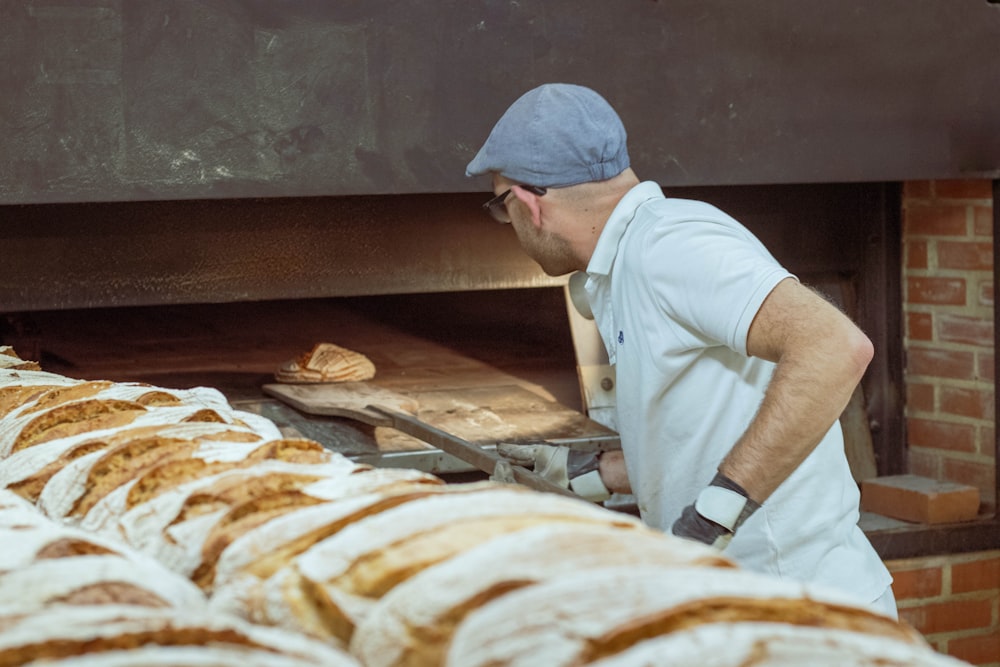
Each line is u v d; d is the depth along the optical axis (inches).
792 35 96.3
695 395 66.9
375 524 28.9
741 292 60.3
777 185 115.9
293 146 87.0
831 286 120.1
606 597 23.2
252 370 124.9
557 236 70.0
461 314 156.2
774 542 67.2
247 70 85.2
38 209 97.0
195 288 102.7
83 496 38.4
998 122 102.2
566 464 74.3
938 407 116.6
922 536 105.7
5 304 97.2
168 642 23.0
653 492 70.0
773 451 58.2
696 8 93.9
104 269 99.7
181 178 85.0
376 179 89.0
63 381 57.1
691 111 95.3
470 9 89.1
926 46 99.6
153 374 121.6
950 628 107.8
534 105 67.9
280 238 104.5
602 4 91.9
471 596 24.8
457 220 109.0
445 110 89.7
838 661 21.7
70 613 24.1
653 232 64.3
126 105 83.2
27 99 81.4
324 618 28.1
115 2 82.0
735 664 21.1
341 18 86.6
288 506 32.9
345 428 99.0
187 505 34.2
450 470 91.5
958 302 113.9
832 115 98.6
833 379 57.9
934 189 114.3
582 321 113.3
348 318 156.3
